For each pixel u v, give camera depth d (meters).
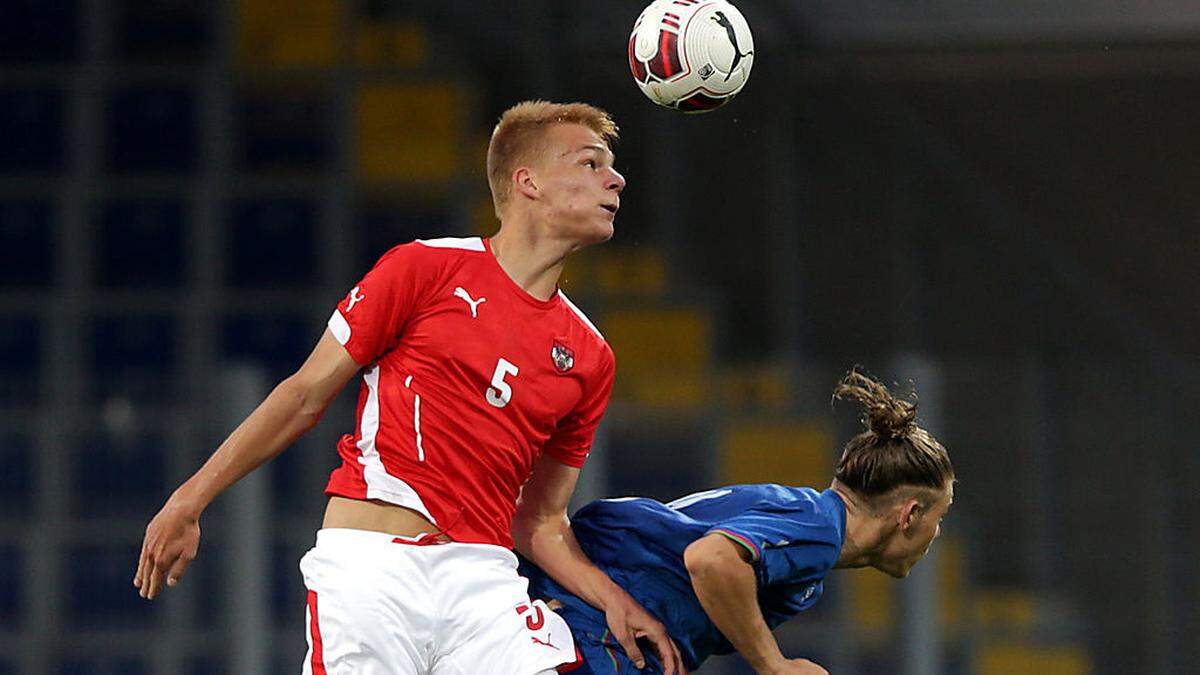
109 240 40.62
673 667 13.01
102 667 29.69
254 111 42.28
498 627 12.23
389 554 12.08
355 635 11.97
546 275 12.63
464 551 12.24
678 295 40.66
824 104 43.84
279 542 29.31
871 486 13.19
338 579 12.08
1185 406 30.98
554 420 12.67
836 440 33.81
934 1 42.72
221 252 40.56
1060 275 42.59
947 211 43.50
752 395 35.28
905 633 25.20
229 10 44.41
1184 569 30.61
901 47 43.28
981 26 42.91
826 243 43.50
